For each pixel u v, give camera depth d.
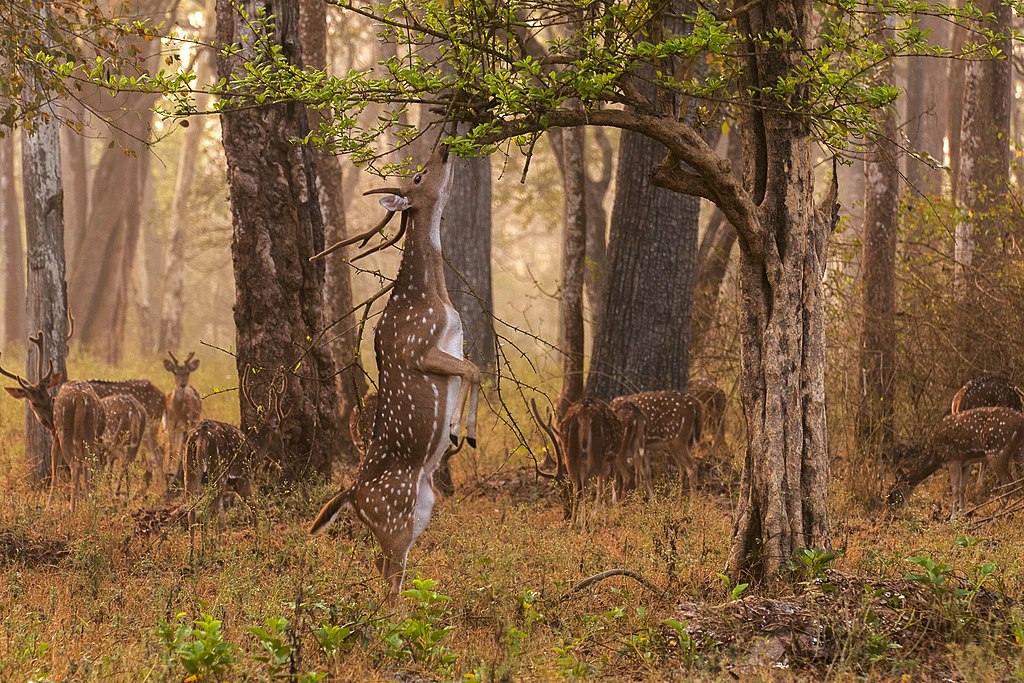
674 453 16.06
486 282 25.80
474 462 16.39
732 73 10.35
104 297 41.50
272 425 13.94
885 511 14.18
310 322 14.95
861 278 19.44
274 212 14.65
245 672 7.39
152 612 9.22
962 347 17.38
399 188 10.39
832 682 7.52
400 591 9.83
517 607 9.30
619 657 8.23
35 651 8.12
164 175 60.03
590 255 29.69
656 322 18.48
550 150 44.59
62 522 13.27
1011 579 9.78
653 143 18.44
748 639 8.18
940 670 7.79
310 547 10.76
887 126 17.09
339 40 42.09
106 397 16.59
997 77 20.34
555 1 9.34
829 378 18.27
